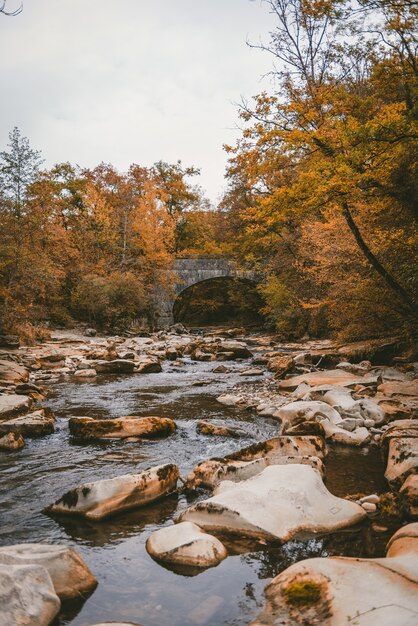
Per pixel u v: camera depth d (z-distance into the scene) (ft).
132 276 137.08
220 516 14.28
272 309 107.86
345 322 59.47
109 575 12.05
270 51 35.40
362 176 29.32
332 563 10.68
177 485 18.67
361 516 15.10
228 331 124.77
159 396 38.93
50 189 122.31
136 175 172.45
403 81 33.86
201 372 55.67
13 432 24.85
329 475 19.79
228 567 12.25
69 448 24.03
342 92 32.50
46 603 9.85
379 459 21.86
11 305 85.25
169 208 174.40
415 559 10.41
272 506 14.52
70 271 133.18
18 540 14.21
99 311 130.21
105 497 15.94
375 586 9.61
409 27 32.45
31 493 18.22
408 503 15.44
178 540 13.03
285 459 18.85
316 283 70.74
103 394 40.09
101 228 148.05
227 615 10.28
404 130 27.68
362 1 31.19
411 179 32.53
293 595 9.91
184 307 181.68
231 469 18.43
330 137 30.81
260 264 119.85
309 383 38.65
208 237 182.60
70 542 14.03
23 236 90.94
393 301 45.14
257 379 48.49
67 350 76.28
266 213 33.22
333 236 56.80
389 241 40.14
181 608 10.57
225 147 35.24
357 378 40.11
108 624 9.17
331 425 25.53
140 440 25.36
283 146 33.09
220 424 28.73
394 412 27.61
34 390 39.75
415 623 8.16
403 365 46.88
